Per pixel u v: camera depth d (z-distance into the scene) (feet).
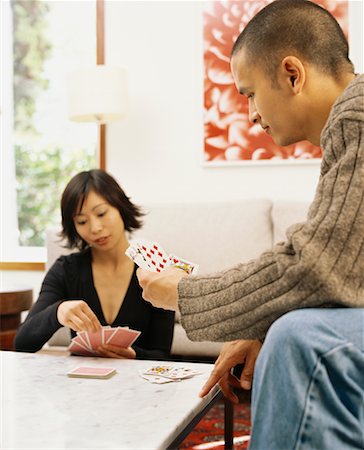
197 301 2.99
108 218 6.06
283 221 9.13
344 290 2.62
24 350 5.53
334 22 3.50
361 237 2.64
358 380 2.44
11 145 12.65
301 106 3.43
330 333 2.40
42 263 11.58
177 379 4.23
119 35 11.37
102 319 6.16
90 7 12.24
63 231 6.41
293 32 3.38
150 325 6.16
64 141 12.41
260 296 2.77
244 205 9.44
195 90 10.96
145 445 2.85
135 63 11.28
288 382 2.35
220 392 4.27
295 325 2.43
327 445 2.32
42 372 4.43
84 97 10.20
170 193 11.09
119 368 4.60
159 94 11.15
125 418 3.29
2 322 9.21
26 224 12.62
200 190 10.94
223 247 9.19
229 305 2.87
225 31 10.79
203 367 4.69
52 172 12.49
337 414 2.36
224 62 10.79
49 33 12.44
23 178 12.62
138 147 11.25
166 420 3.26
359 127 2.78
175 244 9.36
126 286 6.22
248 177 10.67
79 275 6.31
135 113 11.27
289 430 2.32
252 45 3.49
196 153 10.94
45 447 2.81
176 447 3.13
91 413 3.39
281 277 2.72
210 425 7.26
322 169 3.01
